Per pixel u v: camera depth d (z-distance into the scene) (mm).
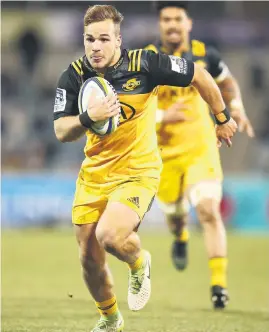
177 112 30781
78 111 20656
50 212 70062
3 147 82438
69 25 90312
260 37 90000
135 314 27766
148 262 20250
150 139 20656
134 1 90562
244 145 85688
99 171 20516
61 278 39750
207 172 30406
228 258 50562
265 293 35406
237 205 68562
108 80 20172
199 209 29984
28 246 56188
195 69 20859
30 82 88812
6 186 70438
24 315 27328
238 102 30938
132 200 19844
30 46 89625
